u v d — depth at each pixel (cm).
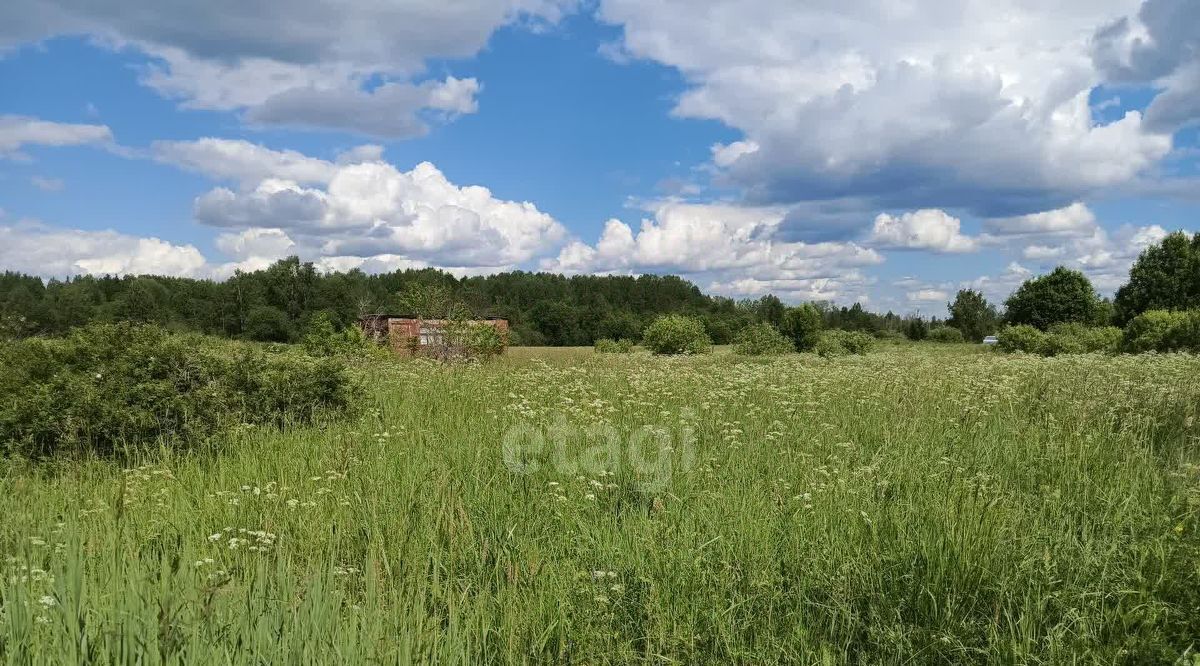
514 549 483
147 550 468
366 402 1057
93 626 336
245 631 335
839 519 507
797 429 851
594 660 364
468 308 2691
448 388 1259
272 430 926
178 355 953
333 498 582
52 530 494
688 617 395
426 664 334
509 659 352
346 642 342
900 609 407
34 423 805
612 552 470
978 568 425
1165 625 369
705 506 555
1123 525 525
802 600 416
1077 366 1513
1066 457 693
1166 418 878
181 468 732
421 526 516
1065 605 397
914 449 748
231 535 511
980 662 370
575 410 942
